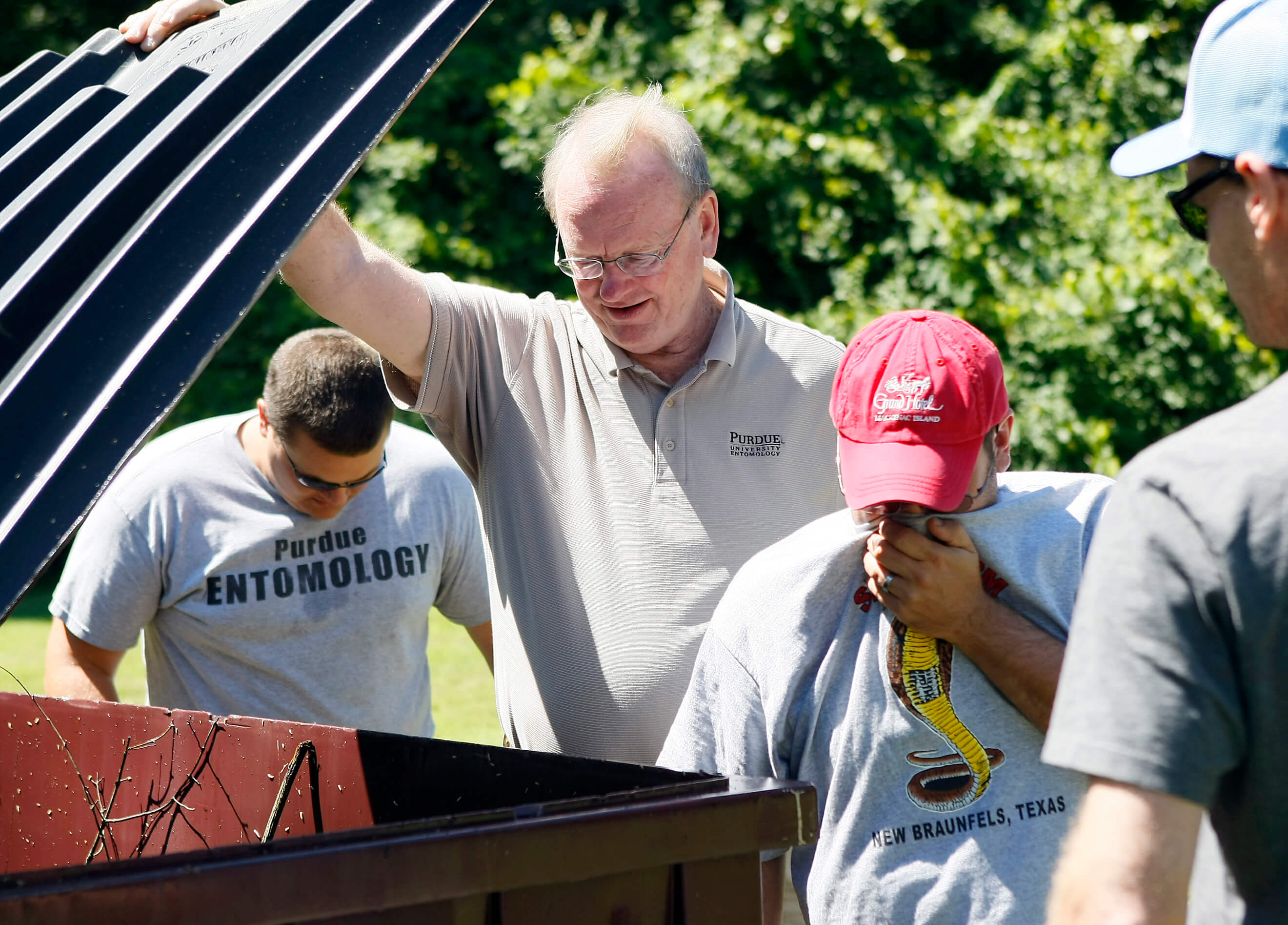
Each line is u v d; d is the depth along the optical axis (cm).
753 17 1664
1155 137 237
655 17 1714
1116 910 186
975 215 1519
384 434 421
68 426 219
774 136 1520
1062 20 1775
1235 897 198
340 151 252
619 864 222
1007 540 284
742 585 299
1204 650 189
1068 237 1537
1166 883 186
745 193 1492
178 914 187
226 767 313
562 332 388
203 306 231
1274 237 207
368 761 298
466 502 467
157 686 443
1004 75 1719
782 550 303
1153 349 1388
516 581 383
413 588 448
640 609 368
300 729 307
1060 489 298
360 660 441
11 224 253
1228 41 212
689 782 244
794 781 254
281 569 430
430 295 377
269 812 307
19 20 1827
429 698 475
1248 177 206
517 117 1538
